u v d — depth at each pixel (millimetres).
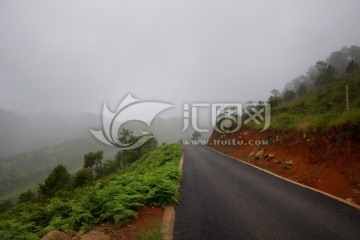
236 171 16078
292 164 13727
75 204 8594
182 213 8039
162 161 22812
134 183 10281
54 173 39750
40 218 8945
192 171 17406
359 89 20875
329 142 11812
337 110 18281
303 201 8492
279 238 5820
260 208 8062
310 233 5969
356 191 8367
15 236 6203
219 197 9797
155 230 6578
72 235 6094
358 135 10234
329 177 10227
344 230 6016
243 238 5934
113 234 6156
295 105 27297
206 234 6281
